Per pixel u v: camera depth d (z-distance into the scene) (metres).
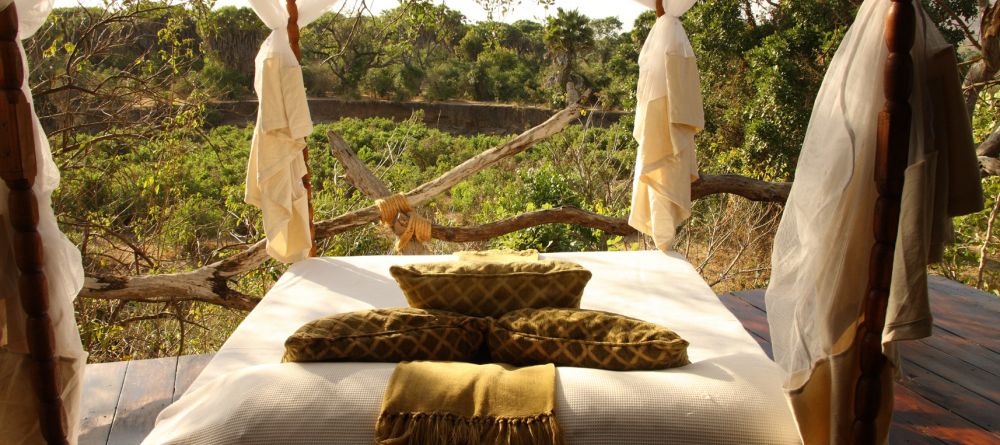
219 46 20.62
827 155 1.87
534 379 1.72
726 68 13.33
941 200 1.78
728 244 7.67
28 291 1.89
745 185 5.35
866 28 1.81
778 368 1.99
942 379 2.94
